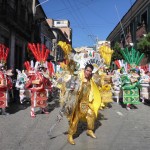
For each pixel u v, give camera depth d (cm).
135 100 1305
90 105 764
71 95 738
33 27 3250
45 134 812
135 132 836
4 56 1173
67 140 745
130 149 665
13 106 1427
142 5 3139
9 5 2445
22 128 891
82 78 766
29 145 698
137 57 1378
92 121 771
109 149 666
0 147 679
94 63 970
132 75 1316
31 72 1122
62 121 1005
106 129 875
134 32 3569
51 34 5000
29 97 1554
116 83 1559
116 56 3503
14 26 2591
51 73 1745
